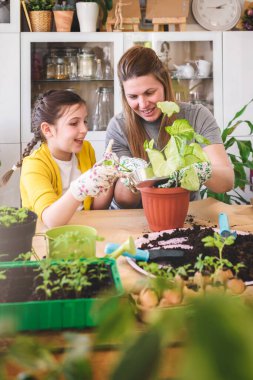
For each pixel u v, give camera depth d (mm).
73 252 786
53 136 1661
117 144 1847
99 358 343
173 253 933
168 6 3484
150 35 3404
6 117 3344
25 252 917
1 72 3312
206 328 180
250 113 3506
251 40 3457
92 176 1225
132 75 1629
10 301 644
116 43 3387
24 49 3312
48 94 1678
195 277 689
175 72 3477
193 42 3455
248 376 170
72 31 3479
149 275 824
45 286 661
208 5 3547
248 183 2938
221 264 744
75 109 1627
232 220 1358
